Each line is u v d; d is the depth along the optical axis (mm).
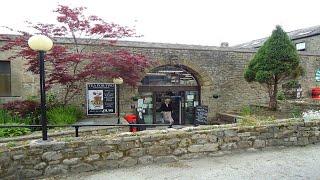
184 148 5207
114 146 4758
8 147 4160
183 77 12906
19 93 9891
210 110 12875
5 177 4066
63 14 9258
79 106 10586
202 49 12547
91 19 12406
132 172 4594
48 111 8961
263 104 13258
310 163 5004
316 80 14586
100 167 4672
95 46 10609
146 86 12312
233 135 5566
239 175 4453
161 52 11891
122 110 11227
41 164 4316
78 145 4535
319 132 6332
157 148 5023
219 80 12969
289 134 6047
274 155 5480
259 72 10898
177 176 4430
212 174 4504
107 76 9578
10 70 9844
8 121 7980
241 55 13305
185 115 12938
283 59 10594
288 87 13852
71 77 9156
